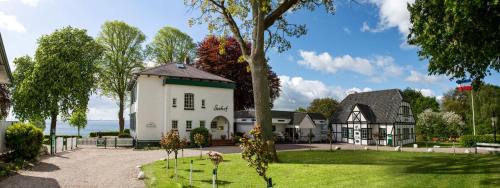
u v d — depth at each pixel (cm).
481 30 1245
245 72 4541
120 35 4638
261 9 1967
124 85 4694
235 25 2127
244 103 4719
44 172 1580
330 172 1495
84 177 1459
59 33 3922
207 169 1686
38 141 2028
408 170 1462
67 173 1563
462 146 3288
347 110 4703
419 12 1483
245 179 1398
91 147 3234
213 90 3675
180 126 3438
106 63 4559
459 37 1311
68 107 3859
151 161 2070
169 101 3400
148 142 3356
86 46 4028
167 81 3384
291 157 2211
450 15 1295
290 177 1426
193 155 2455
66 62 3794
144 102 3391
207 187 1227
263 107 1994
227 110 3731
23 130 1941
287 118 4525
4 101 1775
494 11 1188
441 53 1426
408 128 4359
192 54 5369
